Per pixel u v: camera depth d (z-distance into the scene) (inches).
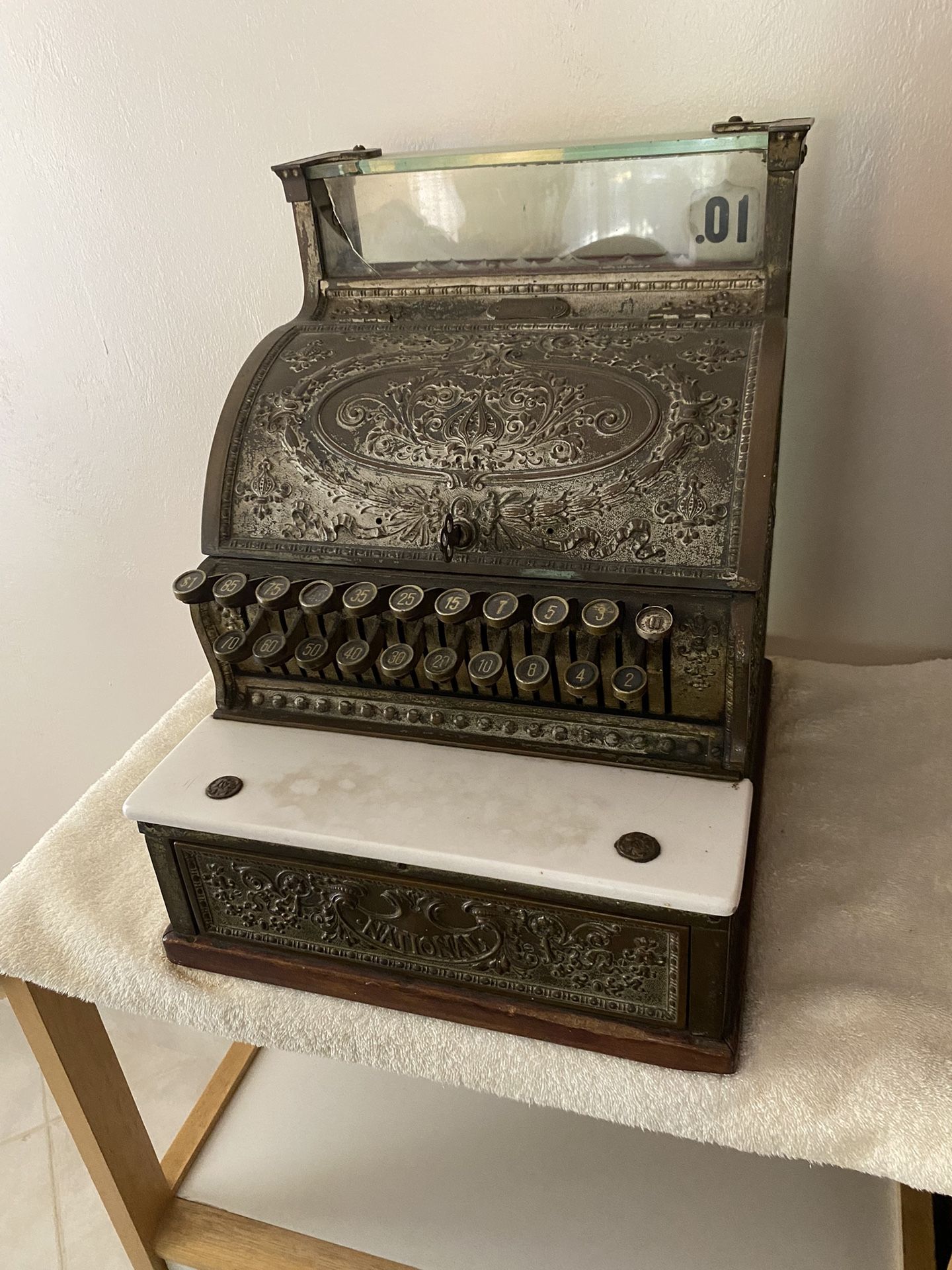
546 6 37.2
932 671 44.6
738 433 29.9
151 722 64.1
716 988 28.2
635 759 31.2
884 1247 40.9
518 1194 45.1
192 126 43.4
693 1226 42.7
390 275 39.0
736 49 36.3
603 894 27.0
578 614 29.1
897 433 41.9
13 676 64.1
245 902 32.9
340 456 33.0
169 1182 47.1
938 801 38.4
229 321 48.1
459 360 34.2
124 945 34.9
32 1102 64.4
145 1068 65.7
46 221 47.4
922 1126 26.5
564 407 31.6
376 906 31.0
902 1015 29.5
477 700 32.4
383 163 36.8
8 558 59.1
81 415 52.8
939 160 36.2
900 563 45.1
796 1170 44.7
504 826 29.1
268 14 40.1
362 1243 43.8
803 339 41.1
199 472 53.0
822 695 44.4
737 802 29.4
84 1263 55.0
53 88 43.9
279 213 44.5
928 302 38.9
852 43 35.1
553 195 36.5
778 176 33.0
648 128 38.8
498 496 31.2
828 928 33.4
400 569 31.8
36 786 69.6
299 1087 51.8
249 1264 43.7
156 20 41.3
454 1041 31.5
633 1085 29.6
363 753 32.8
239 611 32.9
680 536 29.4
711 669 29.1
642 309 35.4
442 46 39.1
